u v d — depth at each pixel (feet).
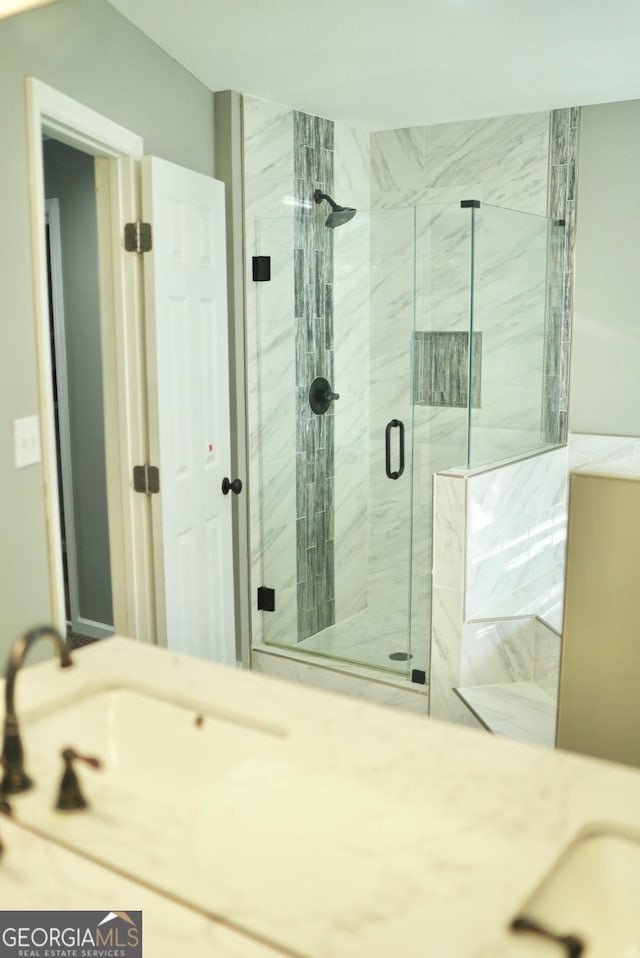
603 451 7.54
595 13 5.54
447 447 6.39
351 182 8.12
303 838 3.70
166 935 2.79
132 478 6.57
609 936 3.04
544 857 3.10
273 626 6.89
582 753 4.80
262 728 4.15
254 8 6.57
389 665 5.77
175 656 4.98
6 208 6.24
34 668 4.82
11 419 6.43
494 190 8.05
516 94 6.84
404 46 6.25
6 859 3.18
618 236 7.54
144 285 6.72
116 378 6.63
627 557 4.59
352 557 6.41
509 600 5.39
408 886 3.24
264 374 7.53
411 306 6.73
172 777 4.32
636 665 4.51
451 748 3.87
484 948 2.89
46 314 6.31
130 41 6.76
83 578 6.56
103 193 6.77
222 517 7.26
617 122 7.49
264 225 7.63
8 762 3.74
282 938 2.97
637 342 7.43
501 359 6.82
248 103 7.66
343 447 6.82
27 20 6.07
